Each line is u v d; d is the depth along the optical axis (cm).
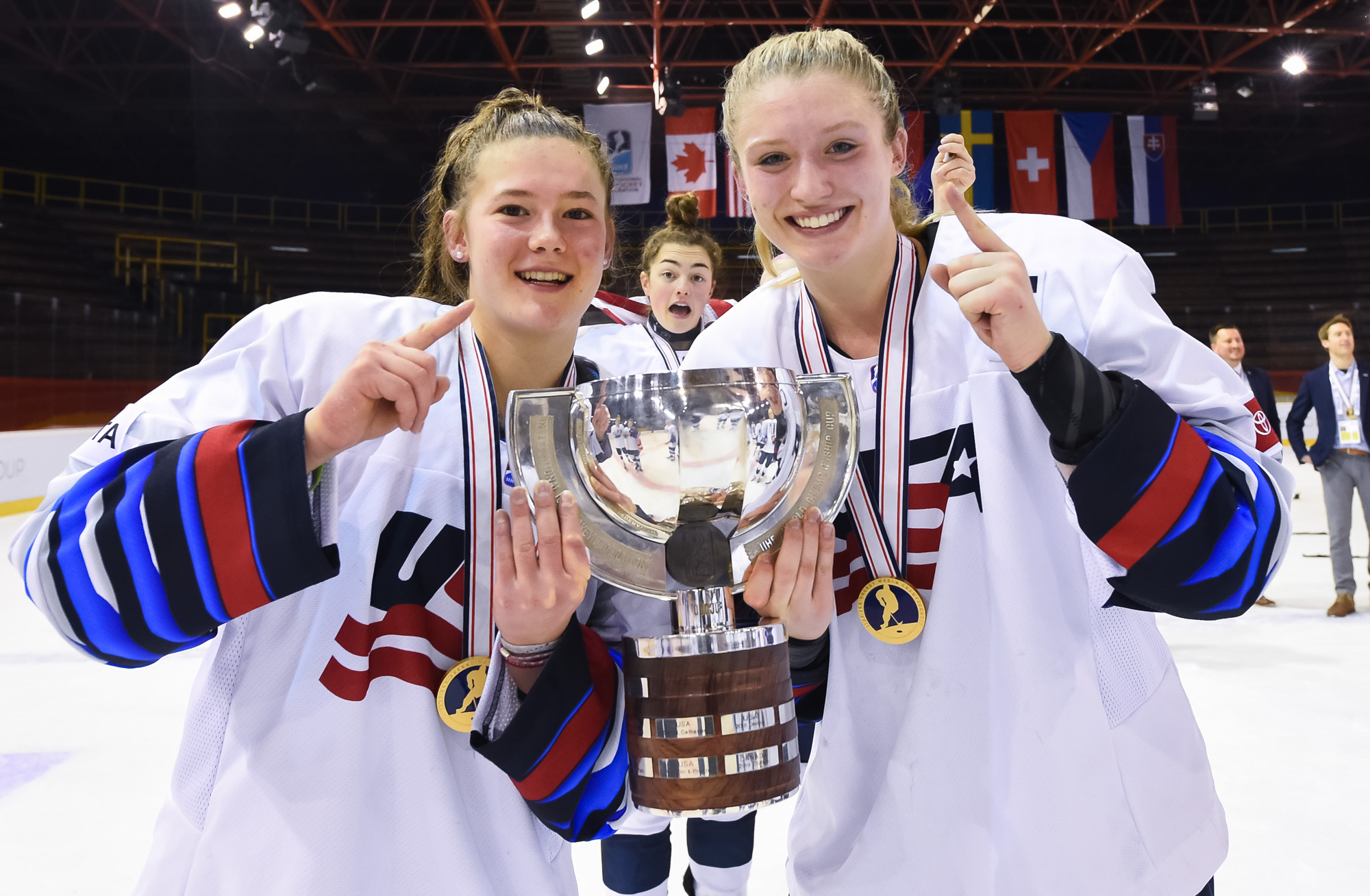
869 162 108
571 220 111
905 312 118
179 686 417
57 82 1811
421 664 106
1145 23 1519
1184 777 111
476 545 109
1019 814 105
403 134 2131
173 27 1631
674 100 1443
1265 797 285
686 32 1559
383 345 90
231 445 92
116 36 1716
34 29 1619
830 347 124
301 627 106
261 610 106
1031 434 113
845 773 117
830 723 118
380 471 109
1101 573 112
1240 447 105
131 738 347
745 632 86
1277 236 2269
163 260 1919
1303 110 2083
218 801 101
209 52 1614
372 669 106
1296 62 1507
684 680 84
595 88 1864
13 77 1739
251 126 2031
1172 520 95
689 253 351
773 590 101
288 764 101
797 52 107
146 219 1956
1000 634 109
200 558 90
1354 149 2316
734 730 84
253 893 98
